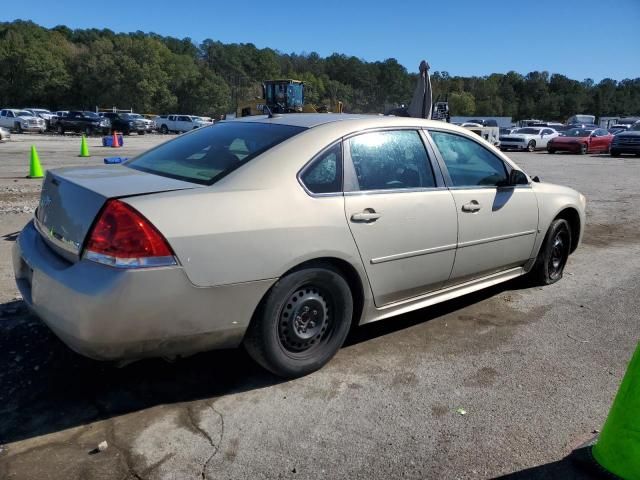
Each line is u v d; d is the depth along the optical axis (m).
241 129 3.73
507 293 5.11
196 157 3.45
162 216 2.71
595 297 5.05
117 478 2.45
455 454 2.68
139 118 45.09
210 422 2.89
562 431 2.89
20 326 3.94
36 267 2.96
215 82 110.19
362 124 3.64
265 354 3.14
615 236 7.91
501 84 144.25
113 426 2.83
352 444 2.73
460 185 4.11
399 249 3.61
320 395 3.18
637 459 2.43
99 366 3.44
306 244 3.10
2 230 6.88
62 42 117.06
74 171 3.38
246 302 2.95
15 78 100.44
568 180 14.91
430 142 3.99
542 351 3.86
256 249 2.93
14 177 12.62
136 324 2.65
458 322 4.37
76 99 103.19
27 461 2.54
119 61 99.38
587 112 131.25
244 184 3.04
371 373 3.46
